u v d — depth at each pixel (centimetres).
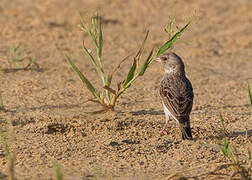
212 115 1364
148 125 1250
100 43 1342
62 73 1702
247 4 2853
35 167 970
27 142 1106
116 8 2688
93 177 931
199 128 1246
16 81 1581
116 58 1964
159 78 1739
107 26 2417
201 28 2470
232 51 2172
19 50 1948
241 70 1917
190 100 1181
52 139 1132
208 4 2819
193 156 1055
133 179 928
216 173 954
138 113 1358
